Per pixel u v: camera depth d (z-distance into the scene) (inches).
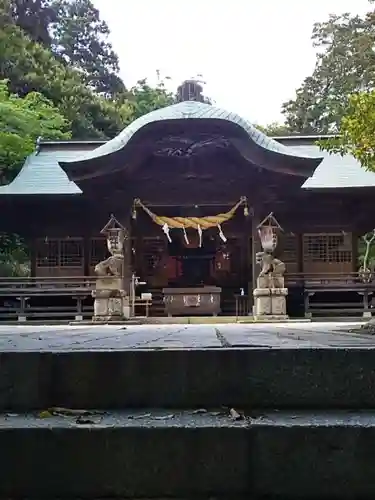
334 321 782.5
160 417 121.9
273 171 874.1
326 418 119.9
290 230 1021.2
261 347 138.8
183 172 937.5
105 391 132.5
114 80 2618.1
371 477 111.4
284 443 112.7
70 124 1619.1
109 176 886.4
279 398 131.8
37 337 243.1
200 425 114.4
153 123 843.4
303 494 111.7
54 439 113.0
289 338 202.4
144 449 112.9
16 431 113.3
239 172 927.0
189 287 1015.0
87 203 999.6
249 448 112.7
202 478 112.3
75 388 132.7
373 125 390.9
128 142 852.6
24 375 133.1
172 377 132.6
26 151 1176.2
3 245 1275.8
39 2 2170.3
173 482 112.1
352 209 1006.4
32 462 112.7
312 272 1011.9
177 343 172.6
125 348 143.6
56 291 899.4
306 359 132.3
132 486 112.1
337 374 132.0
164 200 954.7
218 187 945.5
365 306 905.5
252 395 132.1
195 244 1103.6
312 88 2004.2
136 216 1010.7
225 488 112.0
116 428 113.5
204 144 908.0
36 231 1029.2
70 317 936.9
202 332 308.3
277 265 829.8
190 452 112.7
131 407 132.0
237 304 994.1
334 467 111.9
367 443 112.2
